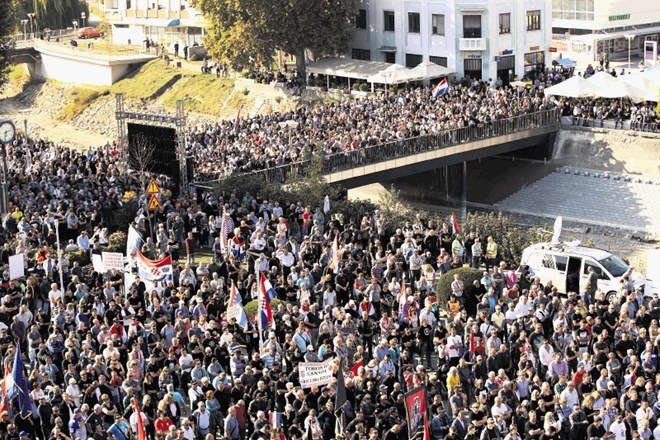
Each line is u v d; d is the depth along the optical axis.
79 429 32.56
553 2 118.62
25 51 138.00
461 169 84.88
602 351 37.91
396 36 102.31
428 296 42.66
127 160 65.38
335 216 58.19
